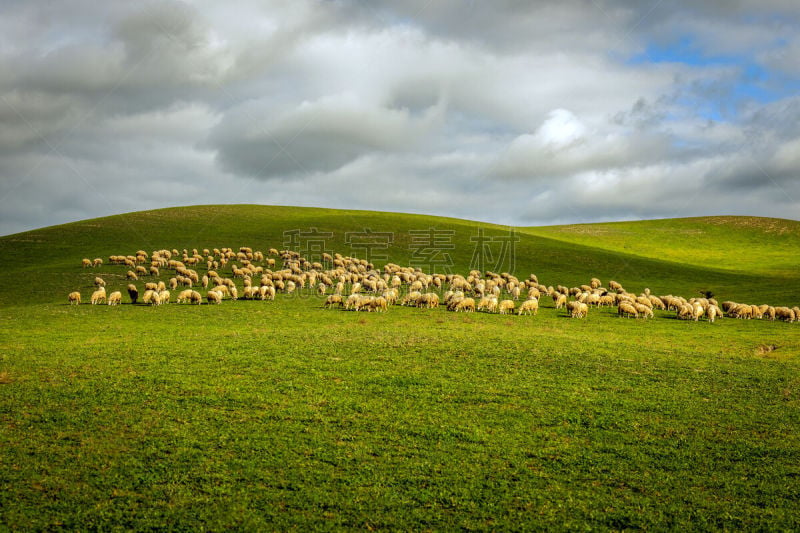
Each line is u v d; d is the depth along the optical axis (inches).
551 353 1126.4
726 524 511.8
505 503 538.0
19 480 546.6
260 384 861.2
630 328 1584.6
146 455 608.4
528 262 3368.6
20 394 780.0
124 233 3631.9
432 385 883.4
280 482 561.9
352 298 1847.9
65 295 2085.4
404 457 627.5
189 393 810.8
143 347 1111.6
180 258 2979.8
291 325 1491.1
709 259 4074.8
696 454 652.1
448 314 1750.7
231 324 1488.7
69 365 944.3
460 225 4360.2
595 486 576.7
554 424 737.6
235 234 3671.3
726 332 1565.0
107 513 499.5
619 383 928.9
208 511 506.9
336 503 527.8
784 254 4266.7
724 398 860.6
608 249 4320.9
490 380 920.3
